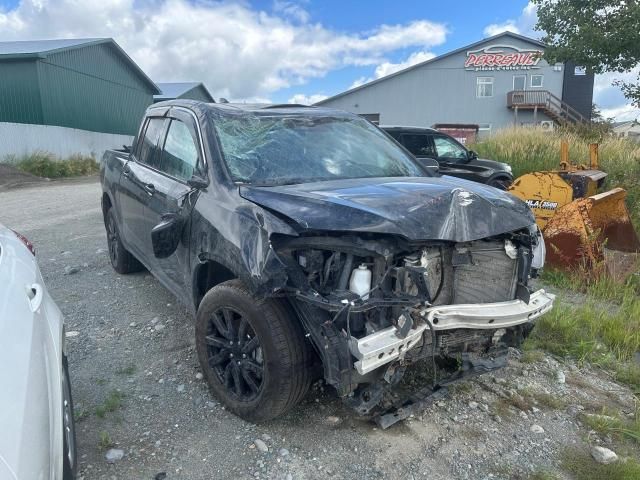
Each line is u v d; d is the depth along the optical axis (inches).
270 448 119.6
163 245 140.6
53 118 962.7
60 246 295.0
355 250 111.3
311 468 113.7
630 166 433.4
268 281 109.1
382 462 116.1
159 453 117.6
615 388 153.7
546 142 571.8
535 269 142.6
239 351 125.6
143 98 1341.0
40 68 923.4
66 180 813.9
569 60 548.7
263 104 182.5
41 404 76.3
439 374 143.8
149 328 181.2
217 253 125.7
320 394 140.5
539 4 558.9
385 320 110.0
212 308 130.1
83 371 152.3
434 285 122.3
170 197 158.1
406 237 109.5
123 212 210.4
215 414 131.9
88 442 120.5
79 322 186.9
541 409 139.6
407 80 1608.0
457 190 125.0
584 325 192.9
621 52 507.5
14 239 119.0
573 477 114.3
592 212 264.5
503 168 437.7
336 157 158.9
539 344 175.5
